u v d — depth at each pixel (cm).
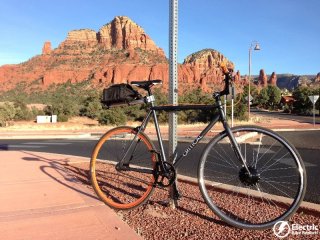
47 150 1341
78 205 402
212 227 347
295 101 8512
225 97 365
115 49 19225
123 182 534
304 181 336
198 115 3659
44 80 17225
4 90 17262
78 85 16825
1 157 834
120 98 389
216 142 357
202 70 18700
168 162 387
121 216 384
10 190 477
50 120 5228
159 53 19212
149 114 400
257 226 333
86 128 3584
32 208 393
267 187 589
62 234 319
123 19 19575
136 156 418
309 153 1085
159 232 334
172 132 416
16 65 19188
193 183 546
